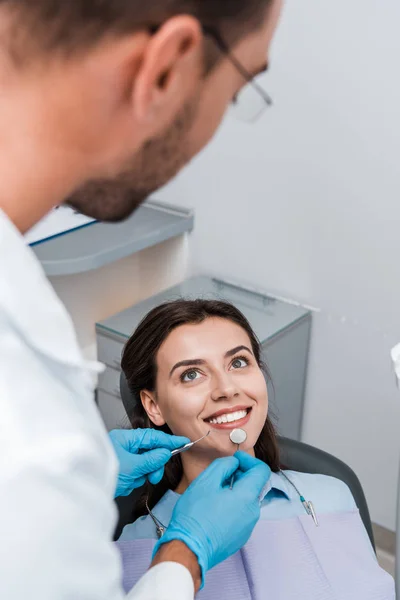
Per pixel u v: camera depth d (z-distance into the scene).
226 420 1.16
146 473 1.11
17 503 0.40
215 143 1.94
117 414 2.04
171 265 2.23
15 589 0.41
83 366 0.48
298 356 1.99
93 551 0.45
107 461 0.48
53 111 0.41
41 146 0.43
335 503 1.22
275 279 2.02
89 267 1.79
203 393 1.15
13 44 0.40
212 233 2.09
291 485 1.24
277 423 1.96
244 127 1.87
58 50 0.39
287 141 1.81
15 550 0.40
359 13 1.57
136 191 0.48
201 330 1.18
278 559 1.10
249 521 0.87
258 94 0.46
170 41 0.38
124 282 2.28
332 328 1.96
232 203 2.00
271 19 0.43
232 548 0.85
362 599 1.07
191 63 0.41
